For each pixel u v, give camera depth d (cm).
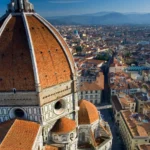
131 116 15588
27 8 9431
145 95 19025
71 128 9388
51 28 9581
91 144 10900
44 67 8625
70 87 9662
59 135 9231
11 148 7381
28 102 8631
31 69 8331
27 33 8506
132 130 13738
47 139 9338
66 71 9406
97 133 11594
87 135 10994
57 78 9044
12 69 8388
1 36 8656
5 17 9425
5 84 8488
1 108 8888
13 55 8419
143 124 14150
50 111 9094
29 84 8412
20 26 8800
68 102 9781
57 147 9250
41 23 9412
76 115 10262
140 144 12656
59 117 9544
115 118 17538
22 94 8531
